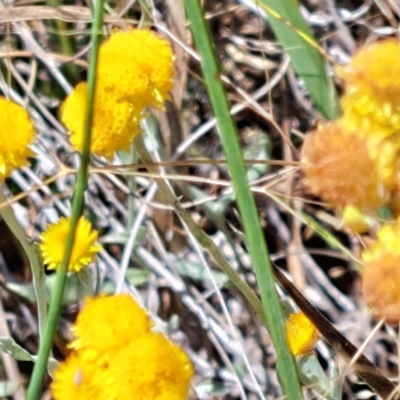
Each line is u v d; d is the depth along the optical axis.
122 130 0.45
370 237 0.52
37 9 0.61
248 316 0.62
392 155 0.41
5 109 0.46
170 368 0.42
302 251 0.58
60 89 0.70
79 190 0.41
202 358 0.61
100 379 0.42
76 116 0.45
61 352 0.61
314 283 0.63
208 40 0.40
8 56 0.62
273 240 0.66
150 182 0.64
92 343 0.42
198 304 0.62
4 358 0.58
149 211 0.66
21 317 0.64
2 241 0.66
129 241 0.58
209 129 0.67
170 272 0.62
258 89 0.69
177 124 0.66
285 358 0.41
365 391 0.55
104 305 0.42
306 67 0.49
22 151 0.46
